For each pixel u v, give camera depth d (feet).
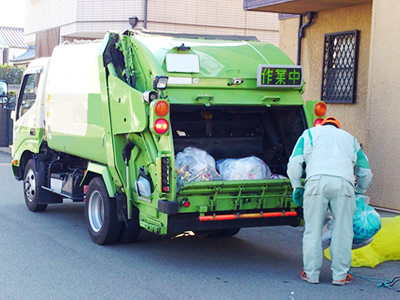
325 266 23.45
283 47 45.52
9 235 27.94
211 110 25.00
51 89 30.94
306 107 24.36
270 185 22.47
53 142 30.73
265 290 20.31
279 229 30.48
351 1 37.27
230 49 24.43
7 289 20.10
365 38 37.96
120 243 26.71
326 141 20.81
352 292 20.25
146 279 21.45
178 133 24.68
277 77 23.52
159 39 24.23
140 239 27.81
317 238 20.89
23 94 35.22
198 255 25.03
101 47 25.38
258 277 21.88
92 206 26.96
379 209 31.86
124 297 19.42
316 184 20.39
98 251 25.35
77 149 28.07
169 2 63.62
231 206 22.20
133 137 23.09
